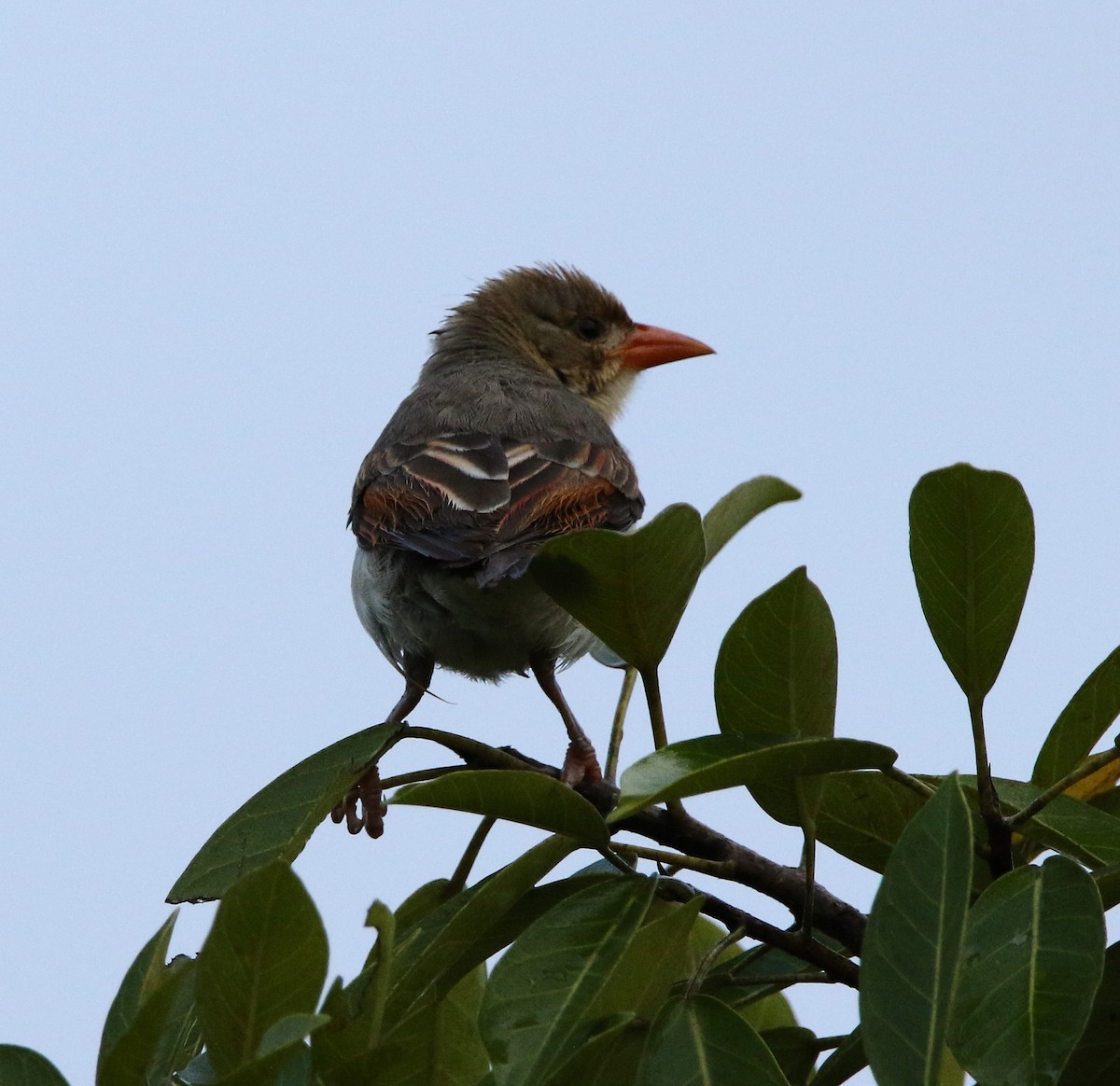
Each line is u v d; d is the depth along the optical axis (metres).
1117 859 5.48
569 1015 4.94
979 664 5.49
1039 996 4.60
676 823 5.83
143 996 5.83
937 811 4.48
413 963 5.76
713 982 5.70
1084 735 6.27
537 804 5.42
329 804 5.86
